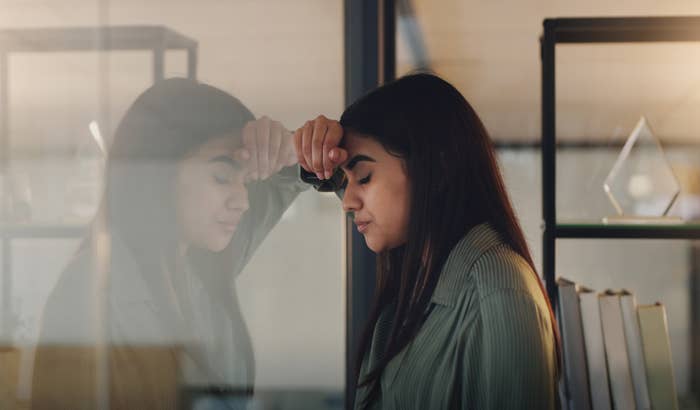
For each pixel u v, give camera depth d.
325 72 1.76
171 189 1.62
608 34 1.26
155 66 1.76
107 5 1.78
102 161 1.68
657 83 1.68
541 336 0.80
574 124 1.72
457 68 1.81
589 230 1.22
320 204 1.77
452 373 0.85
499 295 0.81
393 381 0.94
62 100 1.75
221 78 1.78
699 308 1.62
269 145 1.49
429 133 0.93
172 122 1.67
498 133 1.79
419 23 1.81
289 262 1.78
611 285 1.67
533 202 1.76
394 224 1.00
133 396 1.41
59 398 1.44
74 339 1.46
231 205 1.54
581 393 1.19
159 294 1.47
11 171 1.69
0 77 1.75
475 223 0.91
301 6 1.75
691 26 1.19
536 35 1.78
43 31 1.76
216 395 1.45
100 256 1.52
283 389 1.78
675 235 1.19
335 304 1.77
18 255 1.64
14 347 1.56
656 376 1.19
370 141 1.00
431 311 0.91
